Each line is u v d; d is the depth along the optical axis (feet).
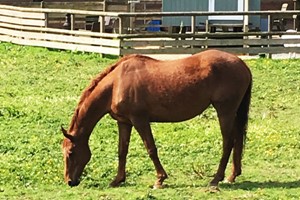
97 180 41.93
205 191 39.19
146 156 46.91
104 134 52.21
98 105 40.04
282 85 70.49
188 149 48.62
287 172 43.93
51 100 63.41
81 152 39.96
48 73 75.05
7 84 69.87
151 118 40.24
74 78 72.84
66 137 39.68
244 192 39.06
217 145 49.75
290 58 84.12
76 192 39.32
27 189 40.06
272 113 60.85
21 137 51.13
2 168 43.37
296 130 54.75
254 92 67.62
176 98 39.63
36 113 57.72
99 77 40.47
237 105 40.09
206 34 84.48
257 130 54.19
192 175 42.86
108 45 82.79
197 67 39.78
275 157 47.32
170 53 82.33
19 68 76.95
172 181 41.75
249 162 46.03
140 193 38.88
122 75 39.93
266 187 40.29
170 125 55.52
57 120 56.18
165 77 39.73
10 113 57.11
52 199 38.19
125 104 39.73
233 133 40.19
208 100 39.88
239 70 39.86
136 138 50.70
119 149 40.93
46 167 43.88
